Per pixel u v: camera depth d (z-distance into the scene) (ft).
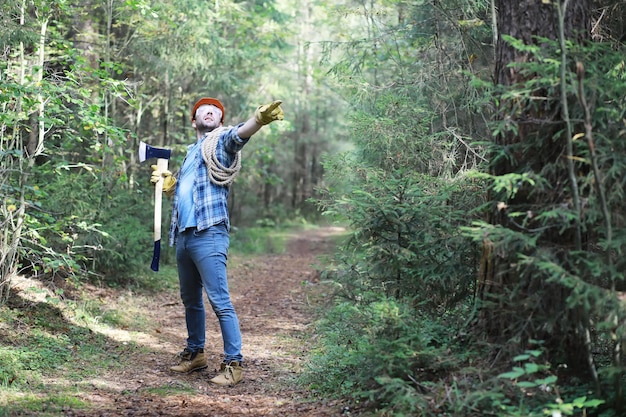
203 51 35.83
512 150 12.37
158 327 22.95
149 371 16.93
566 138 11.69
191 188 16.42
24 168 20.20
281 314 27.22
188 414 13.24
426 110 20.29
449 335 13.62
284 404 14.10
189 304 17.11
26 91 17.47
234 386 15.94
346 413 12.67
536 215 11.92
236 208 68.39
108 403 13.74
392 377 12.44
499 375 10.77
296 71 74.18
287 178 88.69
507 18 12.48
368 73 30.76
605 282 11.62
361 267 16.46
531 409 10.84
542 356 11.94
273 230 72.90
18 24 20.11
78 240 24.73
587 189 11.76
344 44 24.43
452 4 20.77
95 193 25.53
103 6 29.91
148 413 13.17
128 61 34.71
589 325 11.69
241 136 15.78
